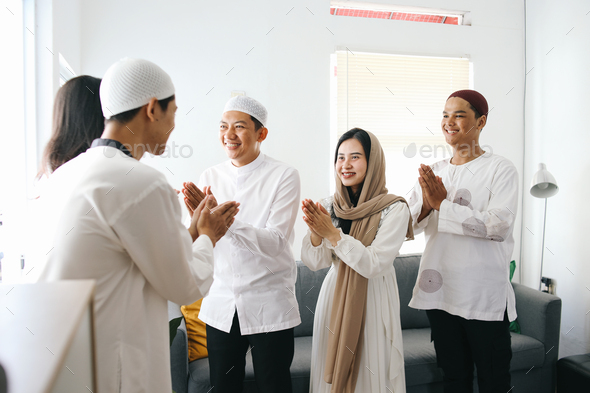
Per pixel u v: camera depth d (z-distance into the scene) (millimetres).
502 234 1544
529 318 2266
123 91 878
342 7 2873
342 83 2752
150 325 903
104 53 2418
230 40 2578
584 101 2453
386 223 1514
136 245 816
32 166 1722
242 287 1481
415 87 2844
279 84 2637
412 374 1953
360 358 1483
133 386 849
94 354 522
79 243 783
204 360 1942
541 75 2811
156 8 2484
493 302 1600
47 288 519
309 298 2365
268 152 2639
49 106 1749
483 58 2928
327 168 2695
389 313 1527
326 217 1459
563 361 2100
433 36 2865
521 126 2979
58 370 344
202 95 2545
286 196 1537
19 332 403
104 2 2414
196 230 1138
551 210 2705
